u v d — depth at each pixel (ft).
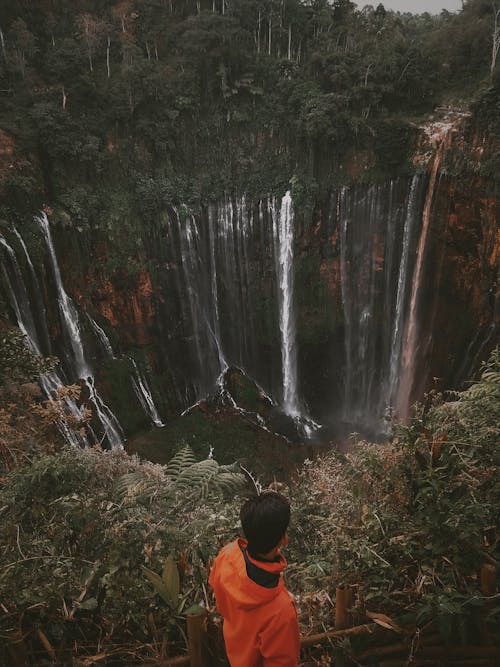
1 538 8.32
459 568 7.45
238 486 11.13
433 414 10.42
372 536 8.38
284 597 5.42
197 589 7.55
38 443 21.48
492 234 65.46
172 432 57.72
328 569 8.80
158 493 9.58
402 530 8.15
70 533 8.14
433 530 7.79
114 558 7.43
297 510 12.43
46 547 7.95
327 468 14.79
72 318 60.13
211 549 8.05
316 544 11.32
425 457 8.55
